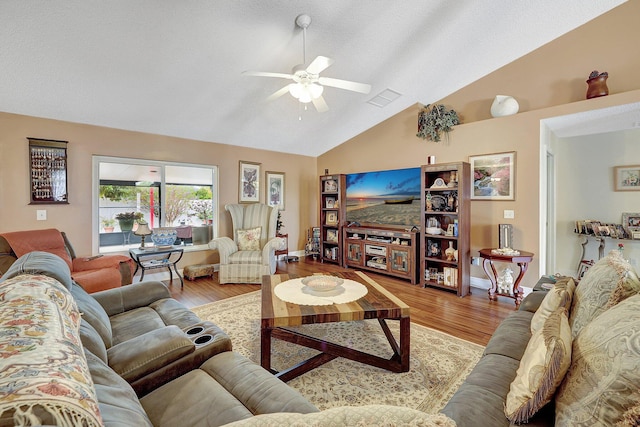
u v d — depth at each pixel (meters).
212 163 4.79
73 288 1.66
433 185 4.00
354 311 1.82
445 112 4.02
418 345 2.34
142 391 1.21
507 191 3.59
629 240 3.72
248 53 2.92
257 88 3.52
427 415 0.56
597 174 4.00
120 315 1.96
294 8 2.49
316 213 6.39
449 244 4.09
